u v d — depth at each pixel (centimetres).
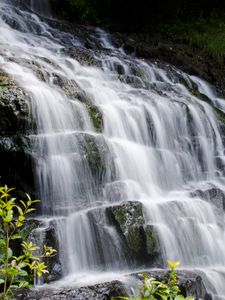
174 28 1530
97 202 575
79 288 407
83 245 507
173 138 805
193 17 1680
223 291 513
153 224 540
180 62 1259
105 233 518
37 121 590
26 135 562
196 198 657
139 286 427
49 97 627
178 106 839
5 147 534
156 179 694
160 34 1488
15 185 545
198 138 845
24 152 538
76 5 1362
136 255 517
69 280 464
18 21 1055
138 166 668
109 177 616
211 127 888
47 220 495
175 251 546
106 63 962
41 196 545
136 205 538
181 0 1662
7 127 554
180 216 582
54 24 1170
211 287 509
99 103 743
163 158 728
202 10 1723
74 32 1204
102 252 512
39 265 314
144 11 1518
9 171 542
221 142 898
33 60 758
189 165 789
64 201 558
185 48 1399
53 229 478
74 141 587
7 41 925
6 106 557
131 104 770
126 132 722
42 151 555
